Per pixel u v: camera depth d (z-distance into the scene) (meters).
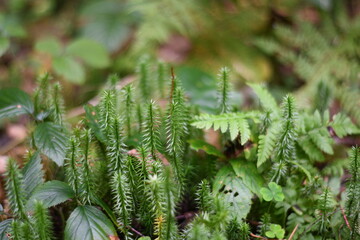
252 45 1.42
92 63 1.27
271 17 1.47
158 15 1.36
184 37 1.44
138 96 0.97
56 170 0.90
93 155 0.85
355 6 1.56
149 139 0.83
